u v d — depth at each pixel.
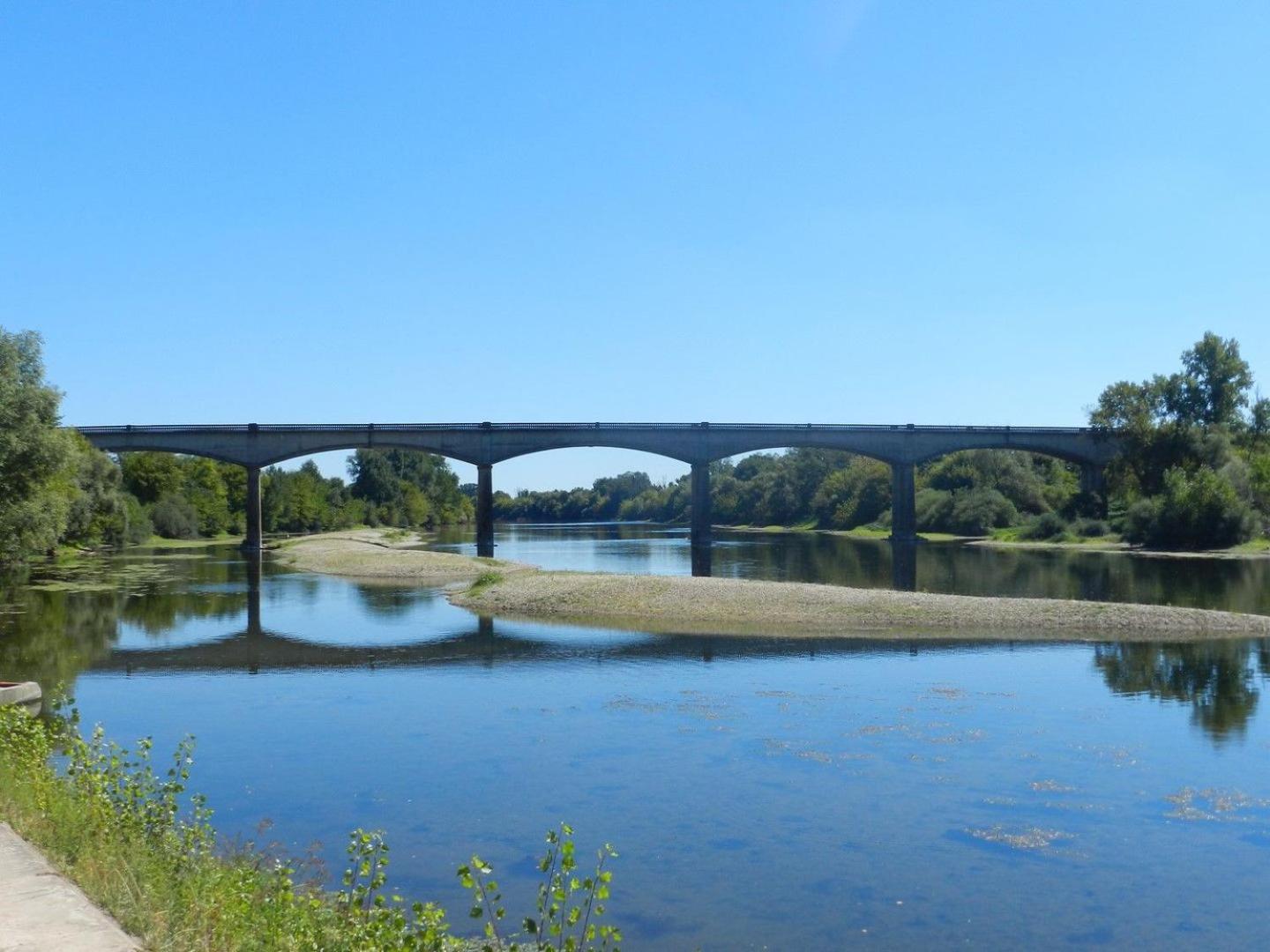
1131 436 131.50
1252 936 15.08
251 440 124.81
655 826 19.94
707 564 94.88
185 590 72.12
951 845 18.78
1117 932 15.23
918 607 49.81
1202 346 134.00
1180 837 19.12
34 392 52.03
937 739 26.19
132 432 122.19
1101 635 43.72
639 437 131.62
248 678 36.34
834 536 167.88
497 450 129.25
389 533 179.50
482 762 24.50
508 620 52.34
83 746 16.78
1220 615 46.72
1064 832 19.42
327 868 17.52
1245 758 24.27
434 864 17.95
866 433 135.88
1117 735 26.41
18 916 9.84
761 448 134.75
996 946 14.78
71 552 112.88
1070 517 137.25
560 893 11.37
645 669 36.75
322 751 25.77
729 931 15.29
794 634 45.00
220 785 22.80
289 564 100.50
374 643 44.44
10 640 46.41
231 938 10.23
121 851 12.46
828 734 26.78
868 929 15.34
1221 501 108.75
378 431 127.19
